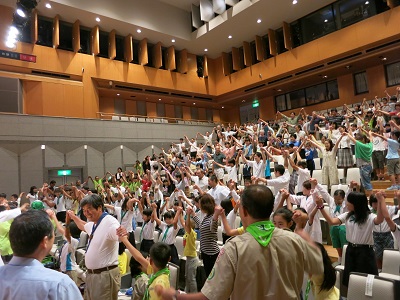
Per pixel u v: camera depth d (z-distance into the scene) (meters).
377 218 3.32
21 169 13.29
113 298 2.78
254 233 1.52
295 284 1.49
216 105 22.75
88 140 15.35
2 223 4.27
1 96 13.63
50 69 15.21
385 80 15.19
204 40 19.44
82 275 4.40
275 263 1.44
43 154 13.91
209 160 10.55
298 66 16.95
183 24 19.20
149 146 17.64
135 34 18.20
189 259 4.64
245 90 20.31
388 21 13.57
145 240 5.80
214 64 22.12
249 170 8.86
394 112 8.69
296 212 2.40
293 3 15.79
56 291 1.40
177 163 11.59
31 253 1.48
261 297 1.42
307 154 8.55
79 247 5.69
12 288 1.39
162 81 19.31
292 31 18.03
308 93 18.59
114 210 6.67
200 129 20.52
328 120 11.54
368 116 9.86
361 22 14.48
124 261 4.55
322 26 16.59
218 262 1.48
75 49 16.20
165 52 20.31
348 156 7.91
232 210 5.04
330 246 5.45
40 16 15.52
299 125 12.18
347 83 16.62
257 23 17.67
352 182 4.70
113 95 18.69
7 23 13.98
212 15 18.27
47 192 9.42
